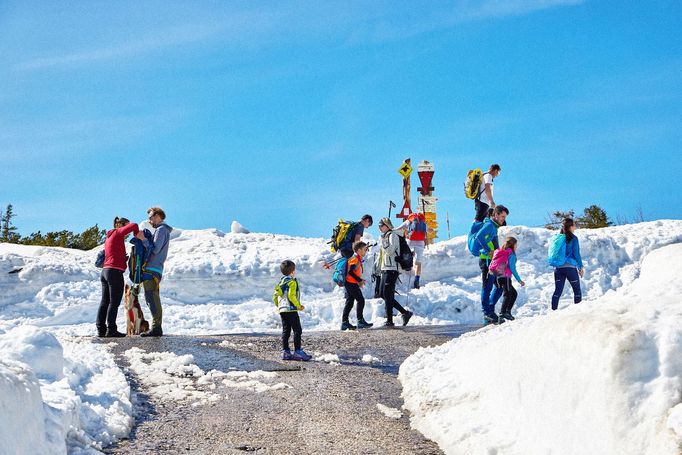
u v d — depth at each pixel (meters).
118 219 11.74
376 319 14.77
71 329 14.48
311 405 6.66
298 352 9.08
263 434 5.78
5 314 15.59
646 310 4.66
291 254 17.56
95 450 5.00
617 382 4.21
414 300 15.26
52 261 17.25
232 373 7.95
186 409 6.48
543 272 16.83
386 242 13.41
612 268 16.89
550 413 4.73
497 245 12.28
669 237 17.08
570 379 4.59
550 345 4.93
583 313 5.00
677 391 4.08
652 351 4.26
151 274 11.29
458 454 5.27
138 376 7.69
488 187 15.55
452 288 16.11
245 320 15.20
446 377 6.81
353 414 6.40
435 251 17.27
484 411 5.69
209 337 10.83
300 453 5.35
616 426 4.12
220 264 17.19
